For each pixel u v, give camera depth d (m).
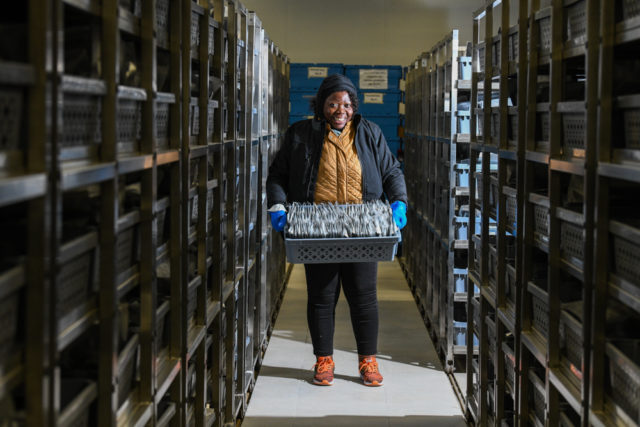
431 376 4.08
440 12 8.77
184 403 2.29
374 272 3.82
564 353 2.16
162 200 2.08
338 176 3.58
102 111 1.51
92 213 1.56
